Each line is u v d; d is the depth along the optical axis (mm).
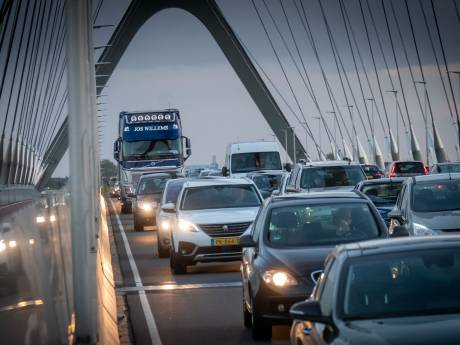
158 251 54625
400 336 13125
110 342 23422
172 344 25594
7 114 63438
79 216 20984
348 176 61656
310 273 24797
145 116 111812
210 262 46844
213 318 29984
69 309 20719
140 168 111062
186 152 112500
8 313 11562
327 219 27344
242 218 43750
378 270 15227
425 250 15586
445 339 12852
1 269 11445
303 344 15430
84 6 21469
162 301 34750
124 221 105250
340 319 14352
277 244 26484
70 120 21266
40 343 14000
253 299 25109
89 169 21312
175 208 45531
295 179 63688
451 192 35906
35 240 15203
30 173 86812
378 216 27453
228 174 107312
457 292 14648
